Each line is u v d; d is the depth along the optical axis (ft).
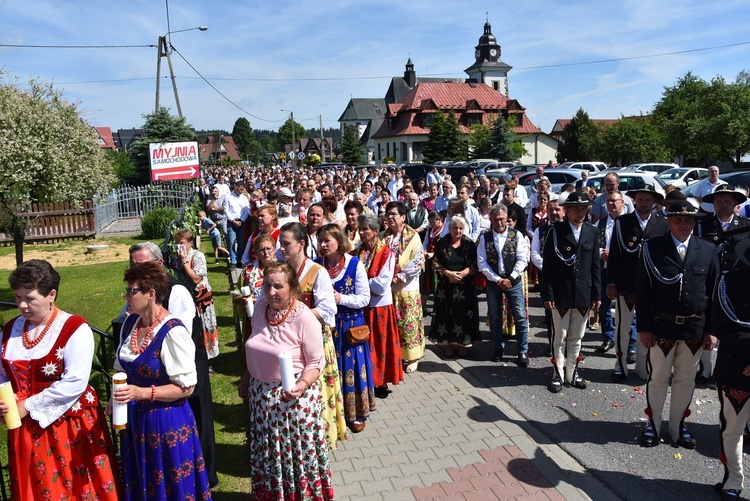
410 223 31.58
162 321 10.46
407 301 19.84
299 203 28.66
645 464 14.15
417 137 209.26
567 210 18.37
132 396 9.82
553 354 18.89
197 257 20.40
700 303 14.32
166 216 59.98
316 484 11.51
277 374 11.31
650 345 14.76
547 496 12.76
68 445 10.14
